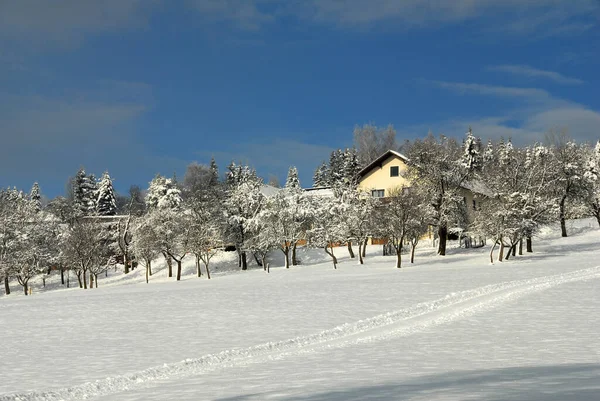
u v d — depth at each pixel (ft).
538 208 211.82
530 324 60.23
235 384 34.99
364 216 236.02
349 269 214.48
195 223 254.06
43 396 37.81
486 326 60.75
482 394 23.52
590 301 78.95
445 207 229.66
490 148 392.88
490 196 242.37
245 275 231.09
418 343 51.34
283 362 45.01
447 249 253.85
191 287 166.20
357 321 71.77
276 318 79.97
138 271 291.38
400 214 208.03
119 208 437.17
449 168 234.79
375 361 41.81
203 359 49.65
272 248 258.16
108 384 40.70
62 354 58.39
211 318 84.48
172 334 69.67
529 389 24.29
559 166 249.55
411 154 238.27
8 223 263.08
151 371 44.93
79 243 254.47
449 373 32.89
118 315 95.61
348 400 24.62
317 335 61.93
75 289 248.52
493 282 117.60
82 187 406.00
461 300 88.48
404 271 182.70
